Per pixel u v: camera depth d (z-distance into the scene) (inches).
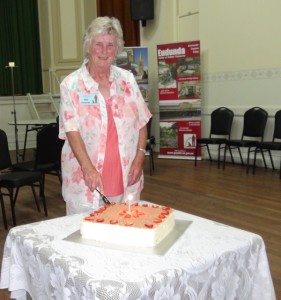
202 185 202.7
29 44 358.3
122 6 319.3
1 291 98.4
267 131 236.2
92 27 70.3
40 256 53.7
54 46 360.5
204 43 269.3
